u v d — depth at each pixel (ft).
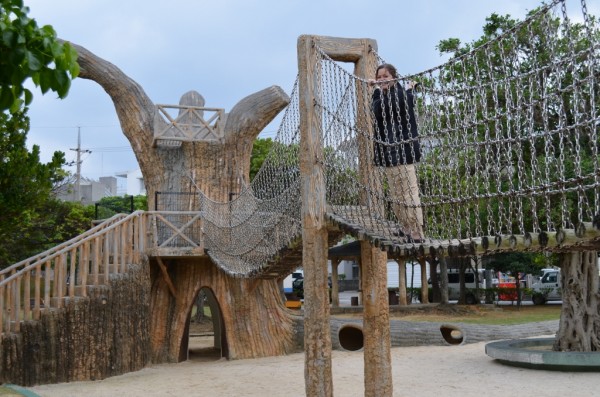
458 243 14.02
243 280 45.19
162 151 46.16
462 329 47.57
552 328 51.44
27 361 33.14
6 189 32.32
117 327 37.45
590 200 30.17
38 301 34.24
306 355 21.04
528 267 88.28
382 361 22.17
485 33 62.75
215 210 40.11
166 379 35.55
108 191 161.48
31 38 11.12
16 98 11.75
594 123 10.09
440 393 28.30
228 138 46.78
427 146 16.78
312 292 20.93
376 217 18.35
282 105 47.21
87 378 35.14
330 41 22.03
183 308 44.27
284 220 24.36
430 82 16.10
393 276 140.15
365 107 19.88
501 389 28.76
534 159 11.68
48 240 63.57
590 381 29.76
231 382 33.83
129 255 39.50
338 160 20.06
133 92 45.93
